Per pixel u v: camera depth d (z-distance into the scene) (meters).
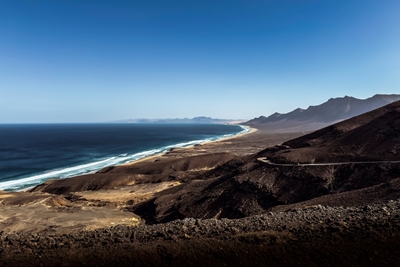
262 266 8.04
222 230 11.08
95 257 9.36
